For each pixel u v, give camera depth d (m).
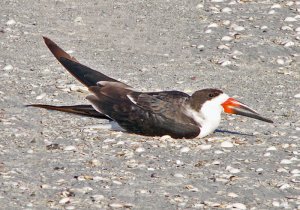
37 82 17.75
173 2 23.36
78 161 13.44
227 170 13.09
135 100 14.56
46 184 12.45
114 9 22.81
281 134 14.99
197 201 11.95
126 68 18.92
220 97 14.47
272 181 12.67
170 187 12.42
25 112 15.84
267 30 21.22
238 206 11.72
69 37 20.89
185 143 14.32
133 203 11.85
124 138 14.53
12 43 20.34
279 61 19.55
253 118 15.39
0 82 17.62
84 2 23.36
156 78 18.28
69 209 11.60
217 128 15.29
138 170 13.06
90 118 15.62
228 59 19.59
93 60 19.36
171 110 14.41
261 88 17.81
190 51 20.14
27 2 23.27
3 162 13.34
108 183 12.53
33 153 13.80
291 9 22.70
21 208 11.65
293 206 11.82
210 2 23.30
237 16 22.22
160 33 21.22
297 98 17.16
